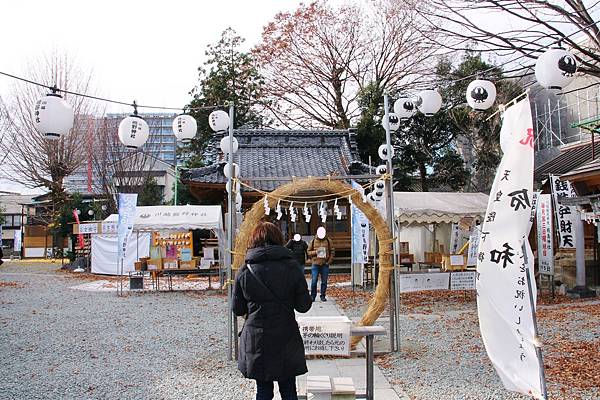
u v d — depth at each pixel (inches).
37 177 942.4
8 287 602.9
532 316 151.4
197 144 1078.4
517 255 156.6
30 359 263.9
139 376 231.0
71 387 215.2
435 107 303.7
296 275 150.3
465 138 1017.5
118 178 1036.5
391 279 282.2
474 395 199.0
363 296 506.0
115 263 758.5
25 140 909.8
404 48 879.7
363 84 981.8
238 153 849.5
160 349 285.6
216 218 563.2
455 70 765.9
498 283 157.6
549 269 463.5
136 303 477.7
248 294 147.7
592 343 281.3
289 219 770.2
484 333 158.1
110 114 1038.4
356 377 227.5
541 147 852.0
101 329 346.3
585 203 447.2
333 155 860.6
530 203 158.1
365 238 541.6
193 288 600.4
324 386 171.5
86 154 983.6
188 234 721.0
